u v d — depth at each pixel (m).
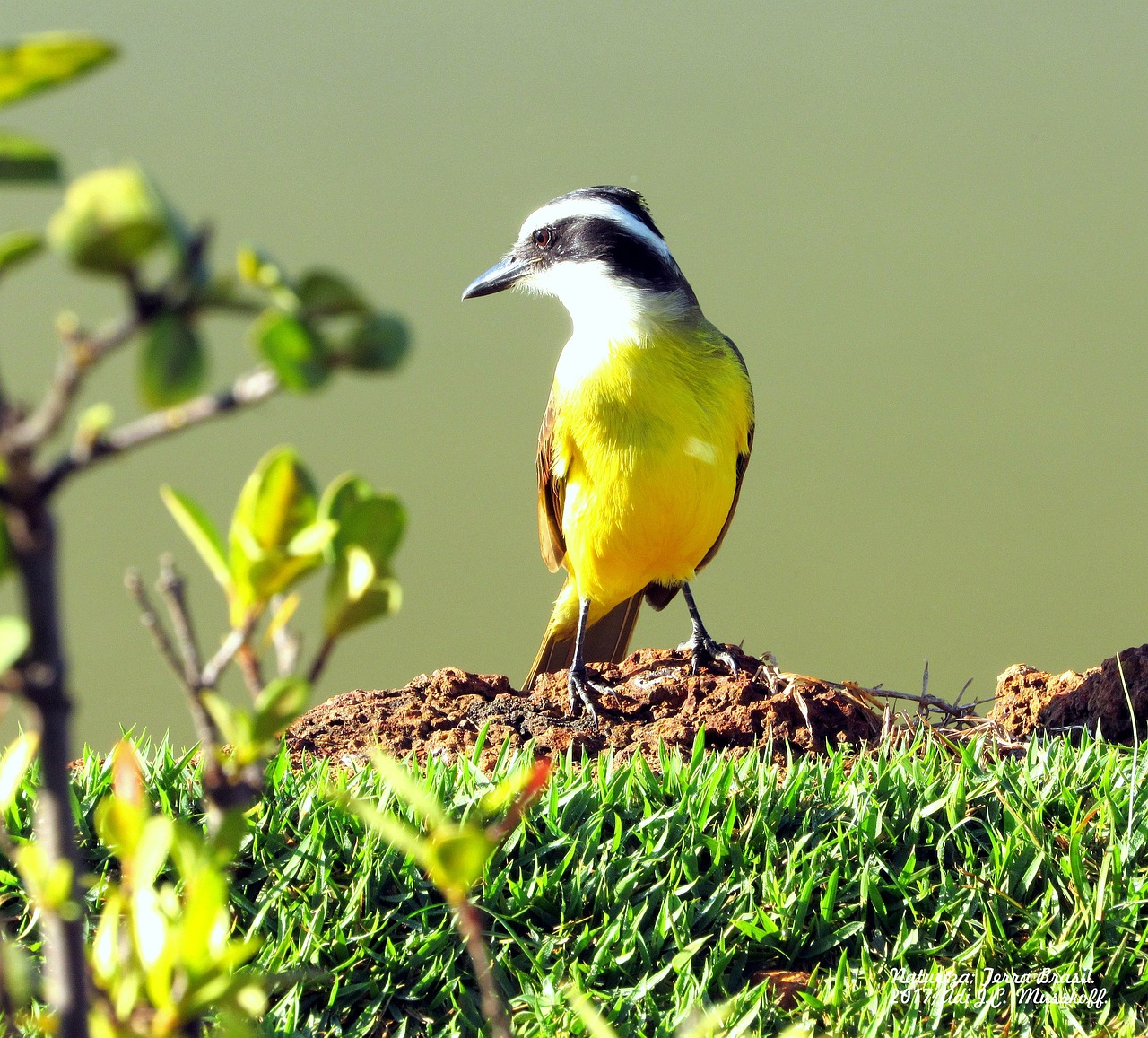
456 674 12.19
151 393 2.36
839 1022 7.37
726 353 12.33
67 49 2.46
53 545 2.74
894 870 8.59
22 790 8.57
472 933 3.35
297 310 2.58
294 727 11.16
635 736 10.95
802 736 10.97
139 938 3.20
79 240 2.20
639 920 8.01
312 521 3.34
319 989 7.63
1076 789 9.16
